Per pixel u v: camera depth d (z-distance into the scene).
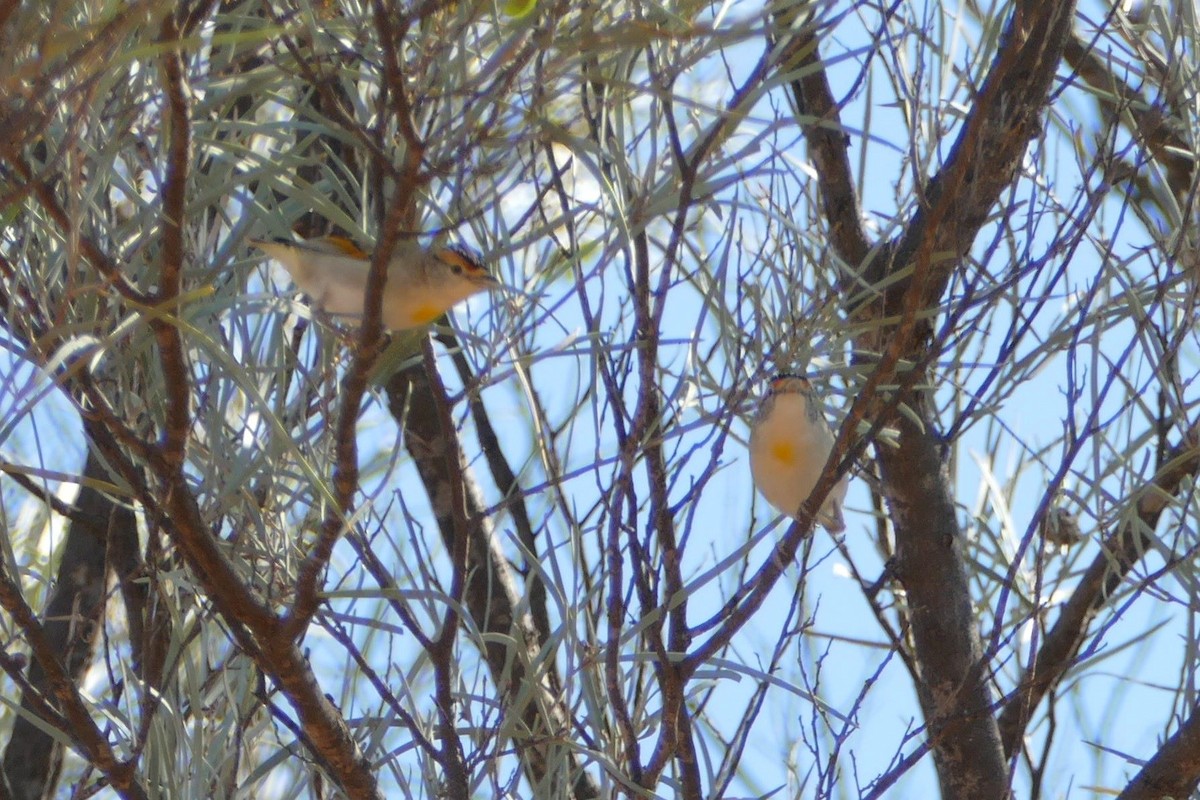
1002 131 7.36
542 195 6.49
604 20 5.27
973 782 8.53
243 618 6.22
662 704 6.98
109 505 8.73
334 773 6.68
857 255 8.52
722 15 5.40
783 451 8.09
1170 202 8.10
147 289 6.16
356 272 6.38
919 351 8.36
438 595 6.36
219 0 5.09
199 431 7.00
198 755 6.64
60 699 6.24
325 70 5.68
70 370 4.59
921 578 8.94
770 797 7.03
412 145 4.96
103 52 3.83
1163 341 7.37
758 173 6.25
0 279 5.62
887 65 7.90
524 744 6.90
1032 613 7.26
